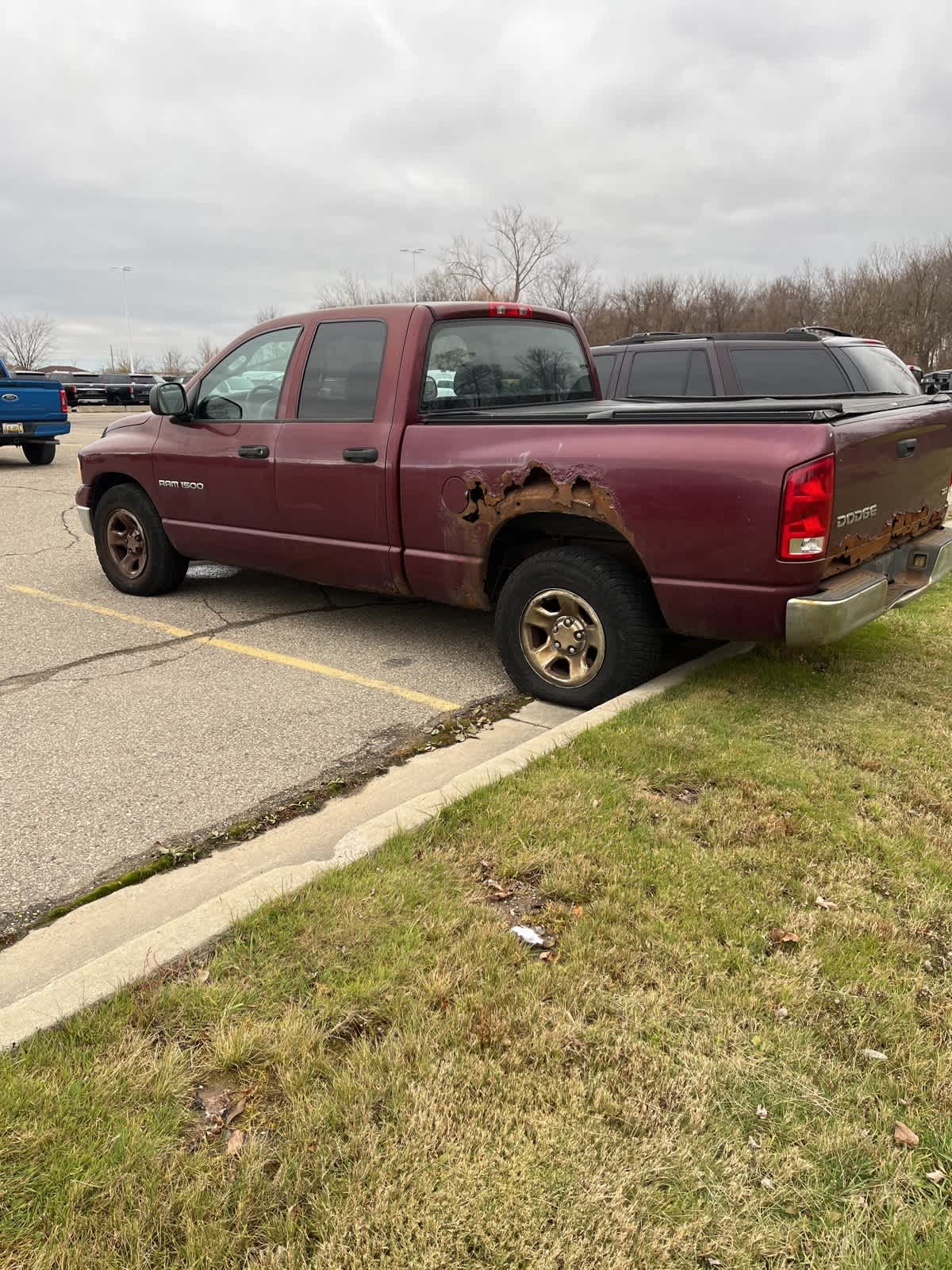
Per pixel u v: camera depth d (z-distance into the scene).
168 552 6.25
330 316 5.12
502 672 4.98
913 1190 1.74
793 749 3.64
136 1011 2.16
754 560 3.63
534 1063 2.03
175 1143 1.82
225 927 2.47
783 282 50.75
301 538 5.27
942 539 4.68
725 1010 2.19
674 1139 1.84
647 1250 1.62
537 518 4.41
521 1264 1.59
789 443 3.53
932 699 4.22
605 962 2.35
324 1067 2.01
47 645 5.36
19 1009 2.15
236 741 4.02
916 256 48.31
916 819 3.11
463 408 5.04
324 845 3.12
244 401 5.55
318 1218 1.67
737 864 2.83
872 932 2.50
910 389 8.63
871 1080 1.99
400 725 4.23
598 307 48.50
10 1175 1.73
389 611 6.19
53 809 3.40
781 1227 1.67
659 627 4.18
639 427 3.92
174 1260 1.59
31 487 12.55
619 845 2.92
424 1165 1.77
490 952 2.37
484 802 3.17
